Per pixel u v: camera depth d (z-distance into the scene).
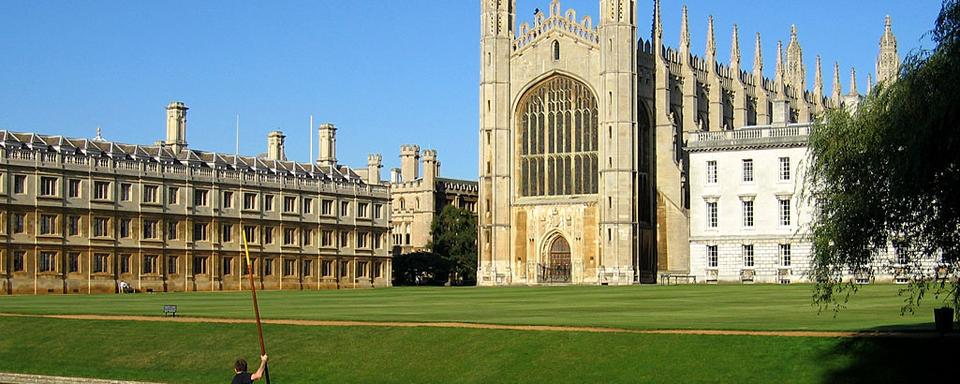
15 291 123.00
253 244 149.12
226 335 63.47
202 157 148.62
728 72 178.25
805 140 127.44
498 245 163.00
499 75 164.12
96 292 130.75
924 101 42.78
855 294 88.75
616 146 153.50
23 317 71.06
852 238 47.34
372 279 167.25
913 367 48.53
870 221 46.59
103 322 68.12
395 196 199.38
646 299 91.50
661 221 159.75
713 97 172.62
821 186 51.28
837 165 48.00
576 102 159.38
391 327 61.72
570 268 158.88
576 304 84.75
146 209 136.88
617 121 153.75
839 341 51.59
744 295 96.06
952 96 41.41
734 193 131.75
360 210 166.62
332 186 161.62
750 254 130.88
